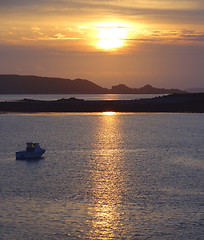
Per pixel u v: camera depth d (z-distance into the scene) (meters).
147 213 46.75
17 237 40.28
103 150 97.00
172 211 47.31
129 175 66.69
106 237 40.47
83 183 60.88
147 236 40.62
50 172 69.25
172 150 97.19
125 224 43.56
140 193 54.97
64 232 41.56
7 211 47.31
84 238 40.25
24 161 80.56
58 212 47.06
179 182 61.31
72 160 81.75
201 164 77.25
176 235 40.75
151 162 79.56
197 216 45.59
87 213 46.75
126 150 97.12
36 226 42.94
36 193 54.94
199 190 56.34
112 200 51.75
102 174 67.50
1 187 58.16
